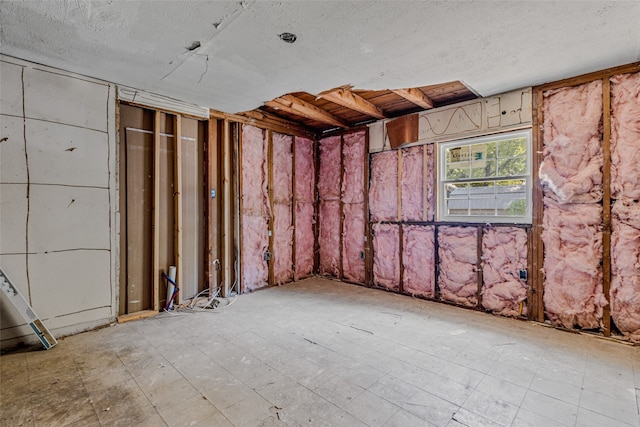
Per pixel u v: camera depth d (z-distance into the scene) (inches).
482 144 143.8
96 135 116.6
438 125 155.0
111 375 84.9
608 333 110.6
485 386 80.7
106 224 119.6
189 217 149.7
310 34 84.9
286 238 195.0
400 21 78.7
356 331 116.4
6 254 98.3
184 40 88.3
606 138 109.8
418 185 164.9
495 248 137.8
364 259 187.3
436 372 87.4
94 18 77.4
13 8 72.8
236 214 166.2
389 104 160.6
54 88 106.7
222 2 71.1
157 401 73.7
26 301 98.7
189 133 149.3
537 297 125.8
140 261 132.0
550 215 122.9
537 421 67.7
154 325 121.0
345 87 125.9
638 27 81.9
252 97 136.6
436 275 156.6
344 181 198.4
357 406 72.1
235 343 105.3
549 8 73.4
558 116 120.0
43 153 104.7
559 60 102.5
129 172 128.2
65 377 83.8
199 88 125.4
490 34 85.4
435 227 157.0
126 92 123.4
